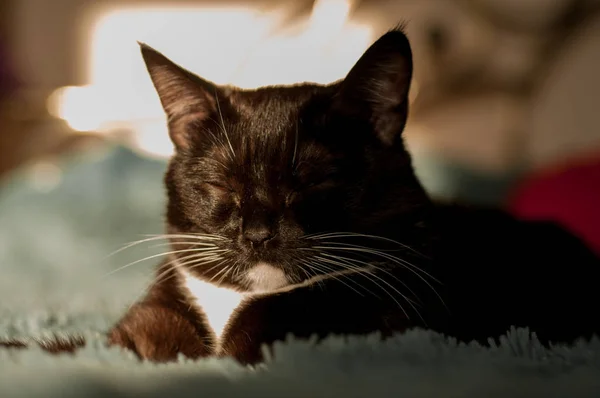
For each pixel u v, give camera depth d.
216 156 0.61
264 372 0.51
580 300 0.62
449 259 0.62
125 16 1.36
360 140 0.60
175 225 0.63
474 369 0.51
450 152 1.13
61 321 0.64
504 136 1.14
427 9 1.14
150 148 1.23
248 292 0.60
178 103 0.63
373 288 0.58
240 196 0.60
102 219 0.94
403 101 0.61
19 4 1.36
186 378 0.50
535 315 0.61
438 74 1.15
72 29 1.37
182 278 0.62
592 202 0.85
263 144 0.60
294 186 0.59
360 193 0.60
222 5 1.35
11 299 0.75
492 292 0.61
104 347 0.54
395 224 0.60
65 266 0.86
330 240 0.59
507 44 1.14
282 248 0.58
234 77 1.22
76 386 0.49
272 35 1.22
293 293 0.59
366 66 0.60
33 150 1.26
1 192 1.06
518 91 1.16
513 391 0.49
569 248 0.65
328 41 1.16
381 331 0.57
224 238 0.60
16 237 0.89
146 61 0.63
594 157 0.91
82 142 1.27
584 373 0.52
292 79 1.17
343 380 0.50
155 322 0.60
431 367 0.51
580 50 1.11
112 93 1.29
